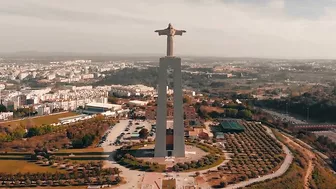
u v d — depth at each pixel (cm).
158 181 16938
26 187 16125
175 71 19425
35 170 18112
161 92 19550
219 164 19412
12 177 16812
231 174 17962
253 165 19388
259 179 17525
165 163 19125
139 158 19862
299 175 18688
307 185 18000
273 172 18550
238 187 16375
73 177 17112
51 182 16525
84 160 19912
